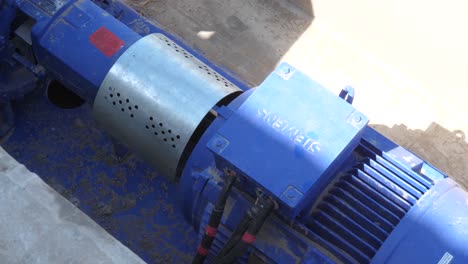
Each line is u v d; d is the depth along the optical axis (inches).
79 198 146.1
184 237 144.6
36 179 64.2
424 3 164.4
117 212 145.4
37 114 155.6
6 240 60.1
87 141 153.9
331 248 103.8
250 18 186.7
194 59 123.7
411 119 173.6
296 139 102.7
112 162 151.3
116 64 118.7
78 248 60.7
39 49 125.7
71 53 122.6
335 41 184.2
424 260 99.4
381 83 178.2
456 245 100.7
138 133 119.4
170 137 115.7
